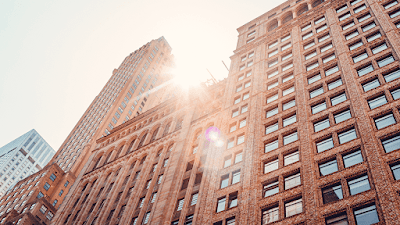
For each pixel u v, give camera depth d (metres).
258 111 45.34
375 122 32.34
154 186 50.09
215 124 51.28
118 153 70.06
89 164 71.06
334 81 41.47
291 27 60.25
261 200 32.94
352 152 31.12
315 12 58.66
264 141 40.06
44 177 91.12
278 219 30.08
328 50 47.19
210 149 46.28
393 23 43.56
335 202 27.61
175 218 40.94
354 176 28.66
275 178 34.19
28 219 75.19
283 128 39.72
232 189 36.81
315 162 32.59
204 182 41.81
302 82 44.72
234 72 60.12
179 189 45.03
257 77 53.19
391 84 35.00
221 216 34.66
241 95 52.38
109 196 54.81
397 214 23.45
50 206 82.62
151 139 66.38
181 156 50.72
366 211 25.61
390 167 27.41
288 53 54.12
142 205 47.84
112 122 115.50
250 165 37.59
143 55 153.62
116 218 49.50
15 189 96.06
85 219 54.47
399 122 30.53
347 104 36.44
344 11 53.53
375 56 40.16
